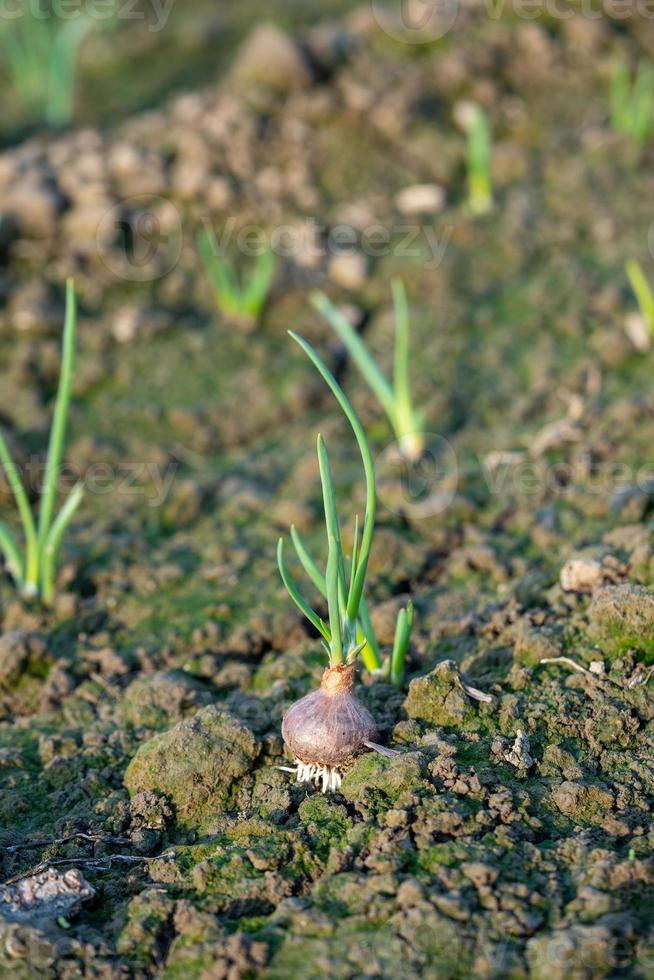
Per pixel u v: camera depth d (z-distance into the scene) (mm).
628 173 8977
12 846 4363
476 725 4508
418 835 4023
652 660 4711
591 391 7148
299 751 4254
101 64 10867
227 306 8055
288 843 4094
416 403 7277
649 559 5156
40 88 10617
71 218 8547
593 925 3615
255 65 9578
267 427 7359
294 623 5641
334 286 8305
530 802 4156
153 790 4449
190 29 11125
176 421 7332
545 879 3848
